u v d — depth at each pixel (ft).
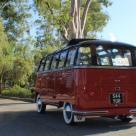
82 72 39.09
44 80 52.49
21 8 137.90
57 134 36.70
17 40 155.63
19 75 156.15
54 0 103.60
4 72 153.69
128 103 39.96
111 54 40.37
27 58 158.20
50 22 112.68
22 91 119.34
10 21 143.23
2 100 105.40
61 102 44.65
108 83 39.45
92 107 38.93
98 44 40.19
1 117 51.52
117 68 39.91
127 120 44.37
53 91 47.80
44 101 52.90
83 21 91.30
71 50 41.68
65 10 103.04
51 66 49.03
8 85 164.04
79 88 38.99
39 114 54.95
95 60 39.50
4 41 133.18
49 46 141.38
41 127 41.45
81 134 36.42
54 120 47.50
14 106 72.64
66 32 101.96
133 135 35.63
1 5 111.86
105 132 37.42
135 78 40.50
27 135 36.63
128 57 41.04
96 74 39.24
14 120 47.88
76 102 39.17
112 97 39.45
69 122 42.06
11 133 37.99
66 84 42.16
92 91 39.01
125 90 39.99
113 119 47.19
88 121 45.39
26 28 152.35
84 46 39.81
